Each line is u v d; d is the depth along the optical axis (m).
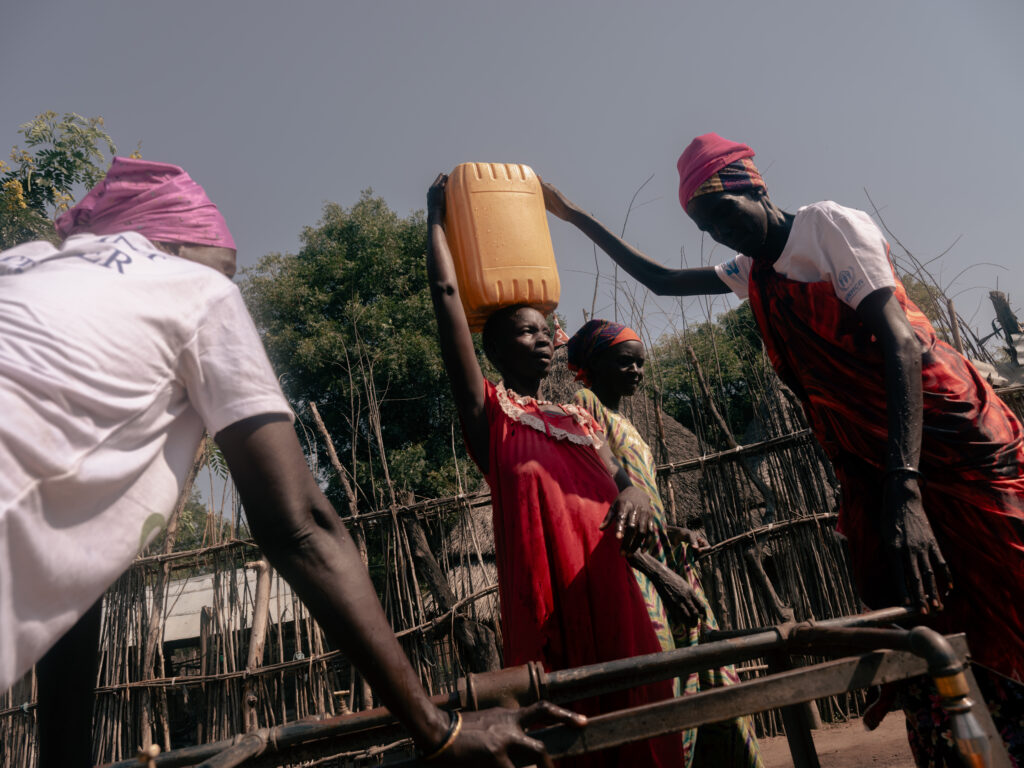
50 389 0.98
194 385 1.16
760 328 2.35
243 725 5.52
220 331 1.17
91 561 1.05
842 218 2.06
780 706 1.21
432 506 6.03
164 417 1.13
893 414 1.88
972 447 1.95
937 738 2.01
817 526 5.51
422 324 15.35
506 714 1.19
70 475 1.00
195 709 6.33
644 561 2.24
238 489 1.17
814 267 2.15
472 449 2.34
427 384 14.66
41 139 9.55
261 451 1.14
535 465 2.15
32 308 1.02
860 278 2.00
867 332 2.06
